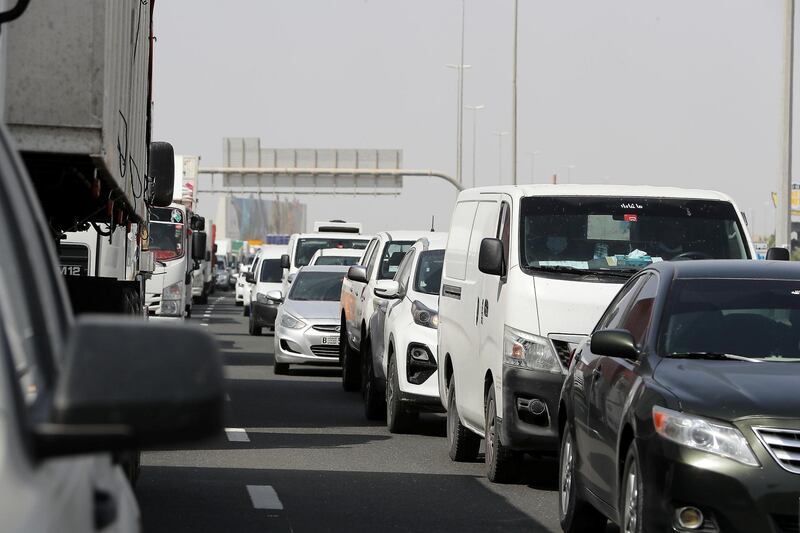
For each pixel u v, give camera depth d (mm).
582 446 22516
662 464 17875
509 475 29750
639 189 32188
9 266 6766
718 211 31938
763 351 20266
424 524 24328
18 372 6332
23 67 19984
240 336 96250
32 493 5406
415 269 41188
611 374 21219
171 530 22859
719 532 17422
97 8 20188
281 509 25438
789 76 67062
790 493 17219
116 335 5586
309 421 42594
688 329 20625
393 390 39562
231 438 37281
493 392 29594
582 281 29219
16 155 7383
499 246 29562
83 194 25922
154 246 80188
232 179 146125
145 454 33406
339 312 60906
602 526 23188
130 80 27703
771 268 22141
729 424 17703
